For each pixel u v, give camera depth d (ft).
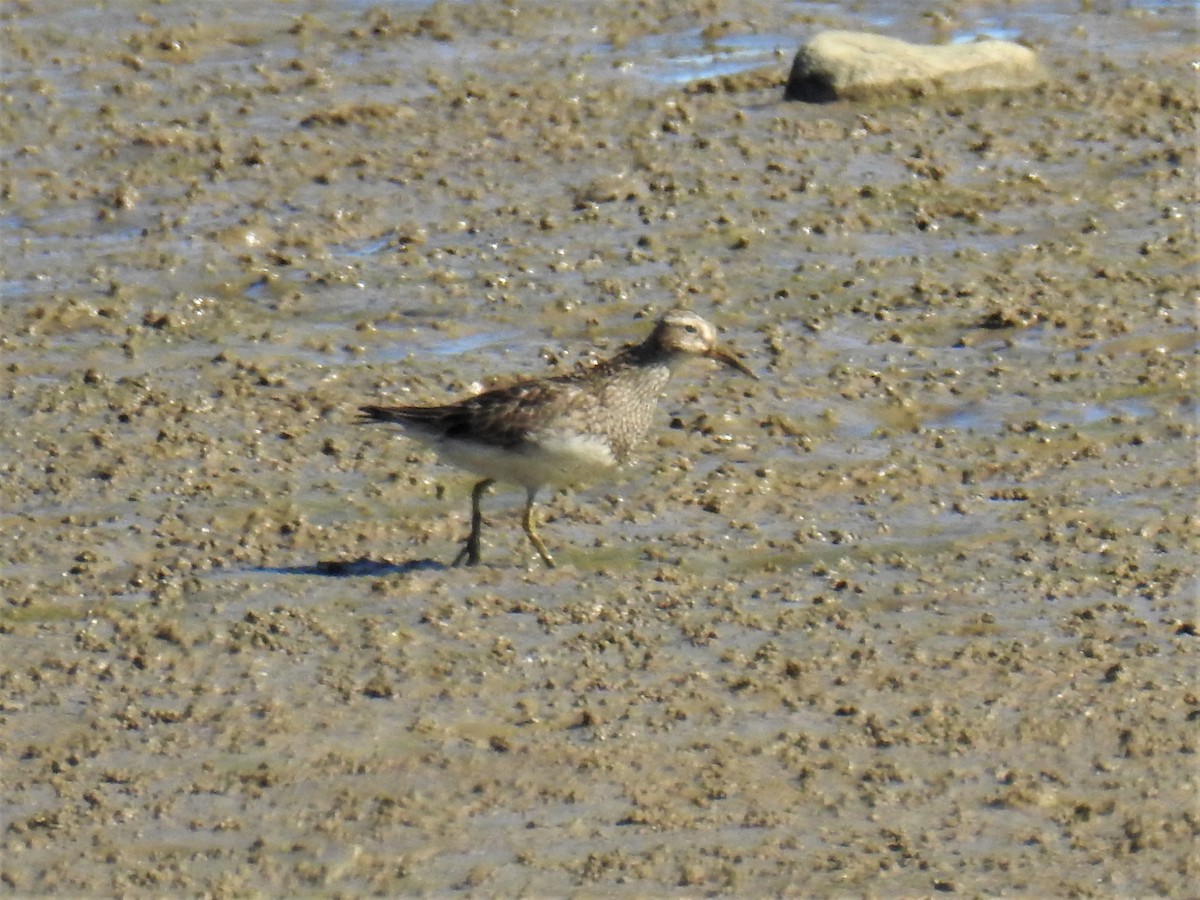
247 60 86.79
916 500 50.88
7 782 38.83
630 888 35.22
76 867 36.24
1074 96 79.87
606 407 46.96
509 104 80.48
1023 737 39.65
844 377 57.82
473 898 35.04
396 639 43.88
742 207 69.92
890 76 79.46
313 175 73.41
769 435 54.65
